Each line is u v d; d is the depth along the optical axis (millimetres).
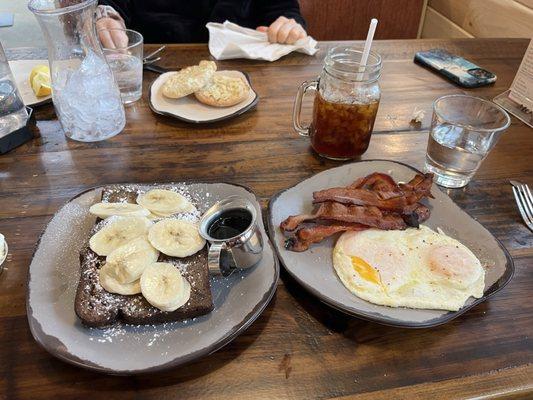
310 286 744
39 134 1163
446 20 2539
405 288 753
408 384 654
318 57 1583
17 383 635
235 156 1122
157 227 789
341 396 636
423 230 874
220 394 635
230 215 836
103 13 1620
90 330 679
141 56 1370
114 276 716
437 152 1042
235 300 731
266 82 1429
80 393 628
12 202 951
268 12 1989
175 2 1964
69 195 977
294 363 677
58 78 1074
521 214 969
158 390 635
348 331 724
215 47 1557
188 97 1308
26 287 733
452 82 1485
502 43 1763
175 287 699
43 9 970
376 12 2631
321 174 1002
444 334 725
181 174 1055
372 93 1021
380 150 1169
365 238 841
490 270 797
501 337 723
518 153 1178
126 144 1147
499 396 646
